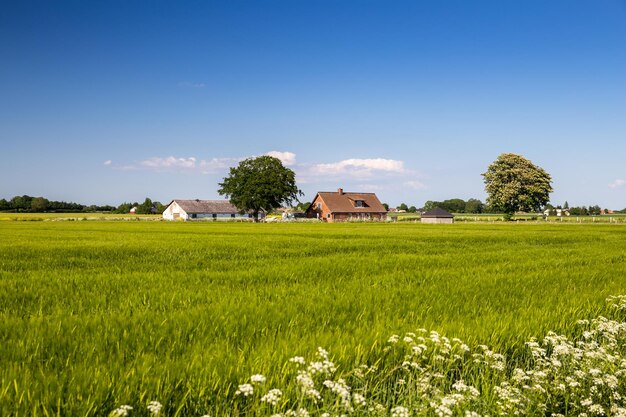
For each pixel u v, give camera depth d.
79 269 15.82
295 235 42.75
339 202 128.62
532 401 4.79
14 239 34.91
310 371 4.62
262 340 6.34
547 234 46.03
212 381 4.79
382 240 34.22
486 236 41.25
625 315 9.37
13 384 4.59
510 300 10.14
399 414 3.81
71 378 4.73
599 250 25.95
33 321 7.42
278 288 11.41
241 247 26.50
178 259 19.73
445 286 12.11
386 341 6.30
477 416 3.84
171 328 7.08
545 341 6.36
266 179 112.75
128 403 4.32
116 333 6.77
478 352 6.39
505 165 105.38
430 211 113.56
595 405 4.51
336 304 9.21
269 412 4.29
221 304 8.80
